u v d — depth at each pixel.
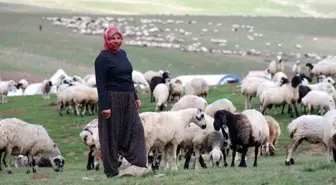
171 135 18.25
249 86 37.25
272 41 119.06
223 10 194.25
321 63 47.12
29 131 19.97
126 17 161.38
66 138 33.12
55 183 14.80
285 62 92.25
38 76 74.56
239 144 19.25
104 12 177.12
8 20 134.38
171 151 18.67
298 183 12.41
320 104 31.80
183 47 105.31
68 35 114.75
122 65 13.96
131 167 14.36
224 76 68.06
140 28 133.75
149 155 19.97
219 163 19.92
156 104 38.78
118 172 14.40
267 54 101.81
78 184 14.12
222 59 95.25
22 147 19.81
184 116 18.77
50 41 105.38
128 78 14.10
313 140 18.42
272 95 33.78
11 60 84.38
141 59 92.31
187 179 13.61
